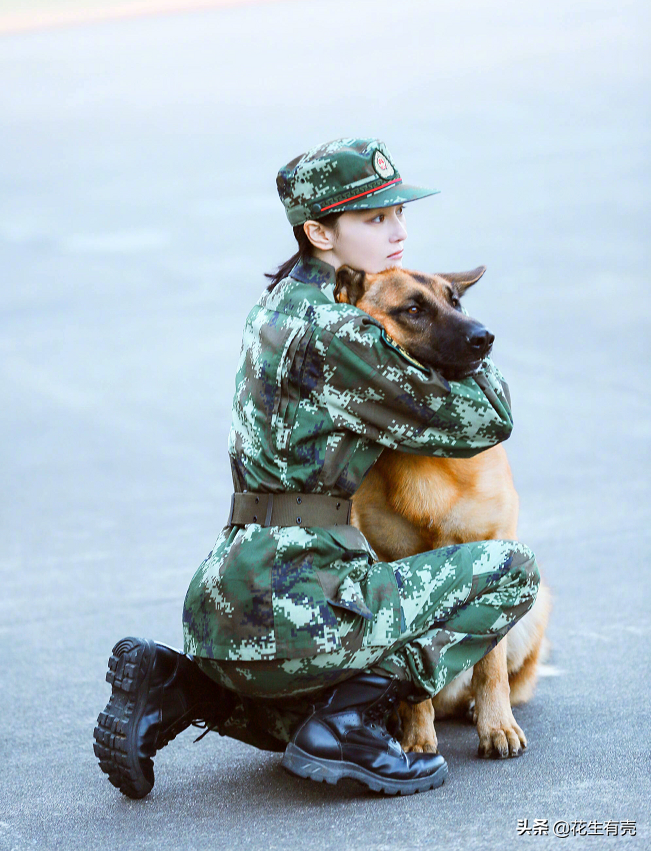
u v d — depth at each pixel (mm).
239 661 4996
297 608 4910
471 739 6148
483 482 5941
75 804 5457
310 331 5137
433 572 5234
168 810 5273
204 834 4906
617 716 6191
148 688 5266
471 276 6070
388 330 5477
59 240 36219
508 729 5730
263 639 4922
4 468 15922
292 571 4977
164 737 5457
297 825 4910
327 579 4996
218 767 5949
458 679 6270
